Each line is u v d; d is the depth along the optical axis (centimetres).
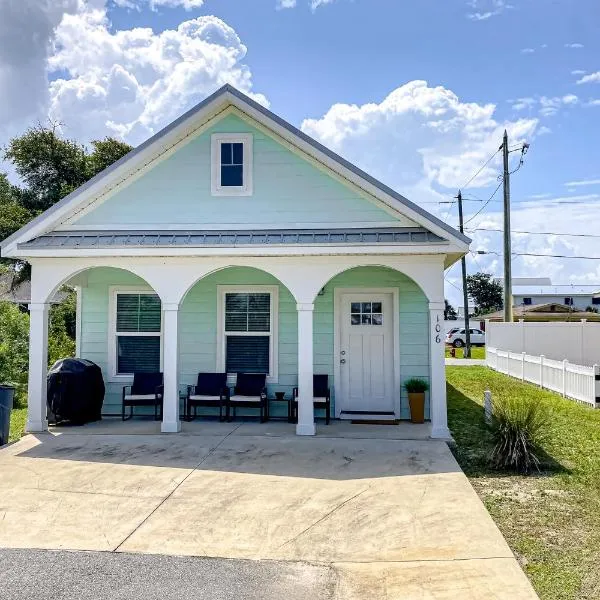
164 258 993
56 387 1050
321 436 951
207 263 991
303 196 1053
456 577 459
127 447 875
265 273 1173
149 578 461
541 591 433
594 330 2142
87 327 1205
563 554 498
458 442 927
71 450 858
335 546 525
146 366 1202
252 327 1179
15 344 1557
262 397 1086
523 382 1816
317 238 972
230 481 706
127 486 689
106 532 556
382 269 1151
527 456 750
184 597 430
